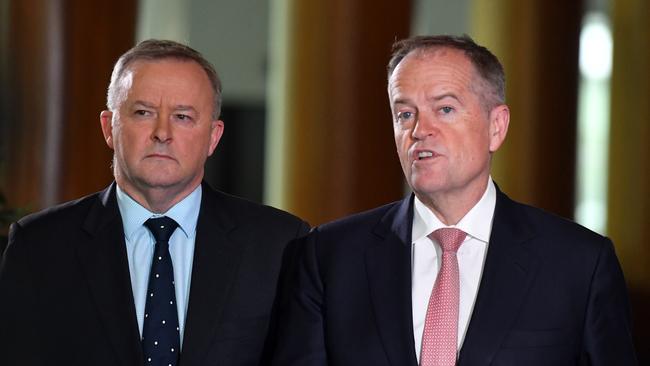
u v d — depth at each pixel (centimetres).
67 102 1240
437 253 532
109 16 1252
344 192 1288
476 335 507
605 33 2538
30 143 1237
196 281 568
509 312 512
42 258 572
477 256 531
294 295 555
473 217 531
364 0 1278
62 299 564
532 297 516
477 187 528
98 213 580
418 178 513
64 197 1241
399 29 1293
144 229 574
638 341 1527
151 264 570
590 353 514
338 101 1284
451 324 509
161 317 559
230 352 566
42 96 1238
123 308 557
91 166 1252
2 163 1227
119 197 580
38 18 1235
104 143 1261
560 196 1545
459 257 531
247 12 2308
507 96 1537
